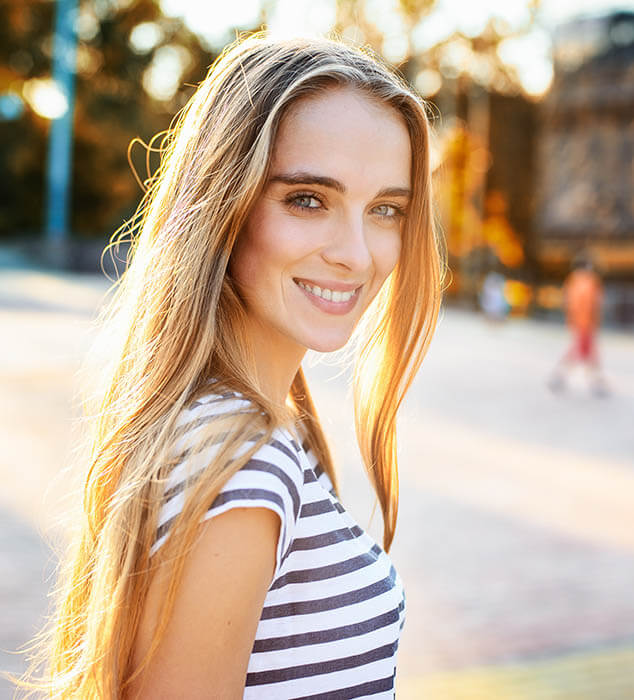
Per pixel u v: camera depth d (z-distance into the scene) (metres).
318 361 1.70
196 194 1.18
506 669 3.88
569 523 6.21
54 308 18.59
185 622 0.99
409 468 7.62
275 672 1.14
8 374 10.83
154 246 1.23
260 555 1.02
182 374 1.13
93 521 1.20
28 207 38.19
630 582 5.07
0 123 38.25
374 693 1.20
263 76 1.18
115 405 1.25
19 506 5.52
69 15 29.23
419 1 30.42
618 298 28.62
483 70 34.59
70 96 29.97
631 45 39.75
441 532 5.87
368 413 1.63
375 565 1.24
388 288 1.51
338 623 1.17
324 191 1.19
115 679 1.03
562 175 41.12
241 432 1.04
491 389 13.05
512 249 42.19
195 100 1.25
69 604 1.26
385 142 1.22
